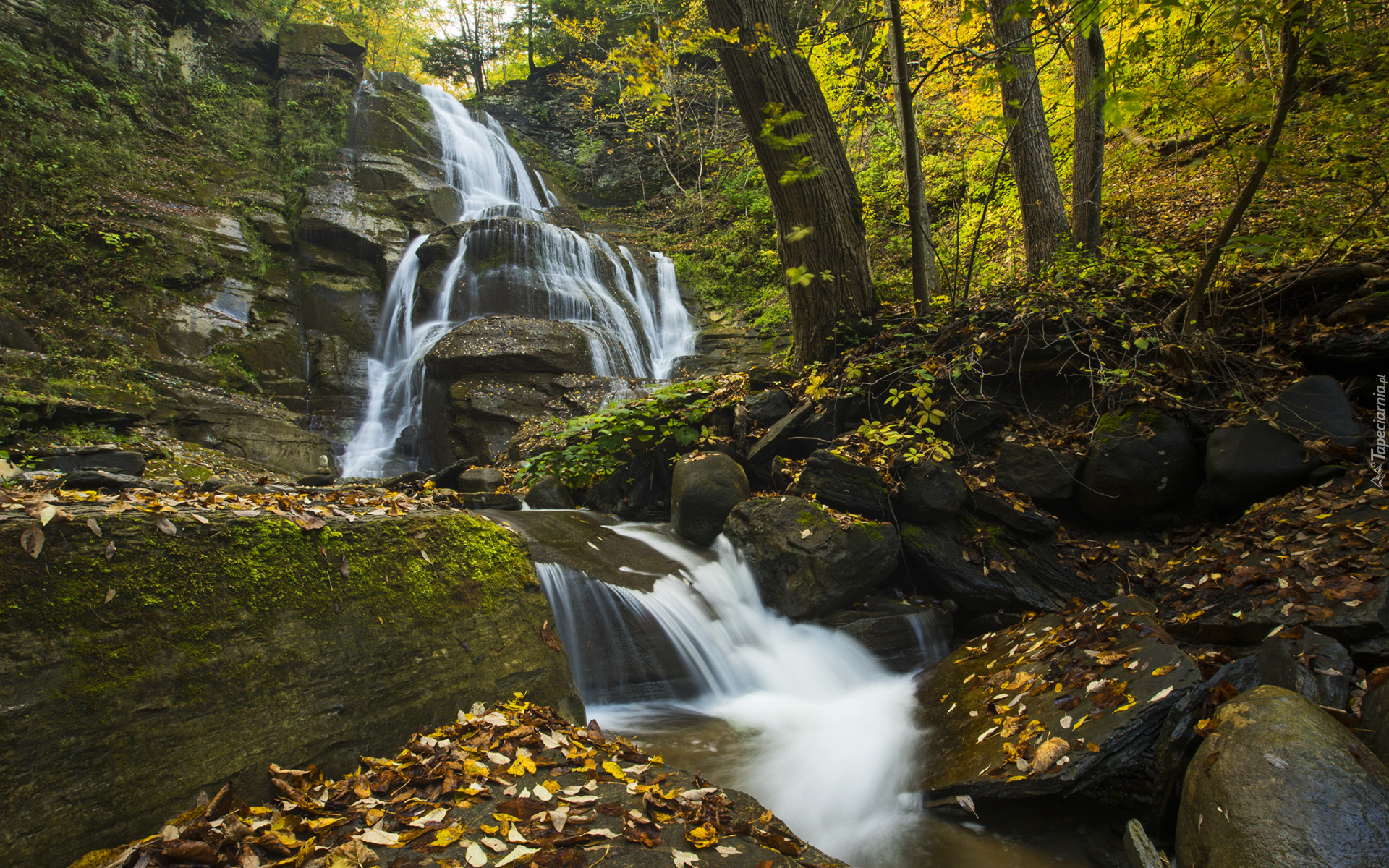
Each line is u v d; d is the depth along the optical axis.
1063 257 6.89
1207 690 3.13
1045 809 3.16
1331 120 5.95
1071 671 3.58
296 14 22.34
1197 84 7.15
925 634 4.83
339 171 16.59
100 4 15.14
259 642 2.63
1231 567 4.21
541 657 3.54
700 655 4.52
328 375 12.52
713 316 16.05
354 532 3.15
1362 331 4.77
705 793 2.59
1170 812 2.88
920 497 5.07
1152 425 5.02
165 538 2.56
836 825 3.18
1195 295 5.09
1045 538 5.17
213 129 16.05
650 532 5.68
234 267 12.82
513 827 2.22
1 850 1.89
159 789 2.21
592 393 9.93
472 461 8.66
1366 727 2.75
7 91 12.40
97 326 10.39
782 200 6.75
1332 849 2.10
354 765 2.67
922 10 9.91
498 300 13.05
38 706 2.09
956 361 5.84
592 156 24.97
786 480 5.79
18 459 5.65
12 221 10.80
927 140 13.76
